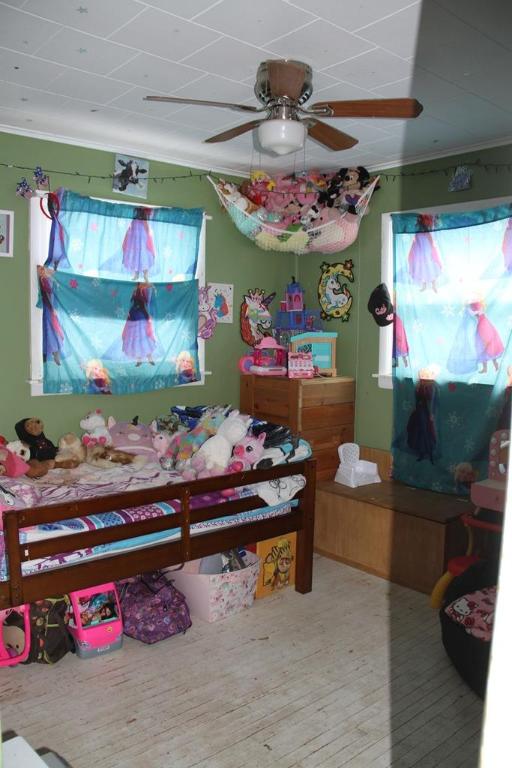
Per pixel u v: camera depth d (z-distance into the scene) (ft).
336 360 14.88
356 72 8.34
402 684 8.40
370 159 12.94
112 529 8.68
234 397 14.98
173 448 11.86
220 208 14.32
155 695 8.08
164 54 7.91
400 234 12.92
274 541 11.19
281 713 7.74
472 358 11.97
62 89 9.23
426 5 6.48
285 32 7.20
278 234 12.77
